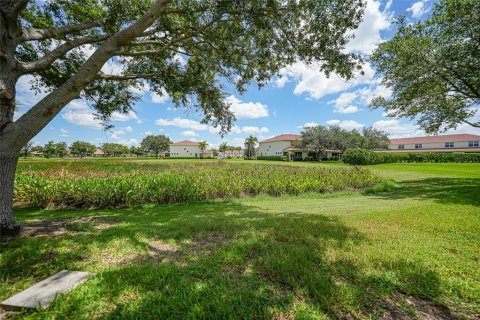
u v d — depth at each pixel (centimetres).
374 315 194
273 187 1096
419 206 652
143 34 563
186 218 563
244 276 252
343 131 5153
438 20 961
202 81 729
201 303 203
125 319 186
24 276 258
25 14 480
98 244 353
